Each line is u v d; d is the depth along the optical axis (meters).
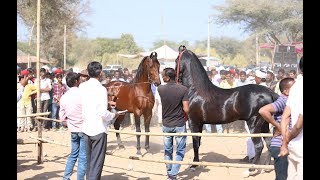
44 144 13.11
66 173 7.86
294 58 25.28
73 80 7.83
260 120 9.02
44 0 38.62
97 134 6.86
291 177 5.32
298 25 39.81
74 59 57.91
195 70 9.51
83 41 59.91
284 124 5.23
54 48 42.78
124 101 11.55
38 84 10.06
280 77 14.95
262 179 8.85
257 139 9.12
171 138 8.25
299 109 5.00
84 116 6.95
